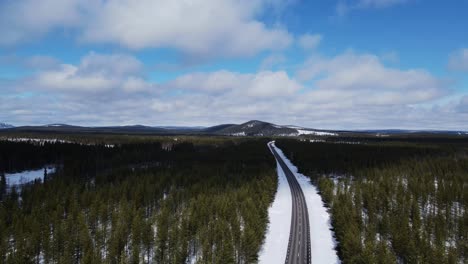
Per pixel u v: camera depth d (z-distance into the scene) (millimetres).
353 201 106625
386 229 81438
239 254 69062
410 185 117500
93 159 179125
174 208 97875
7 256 67812
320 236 84438
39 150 186500
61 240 71250
